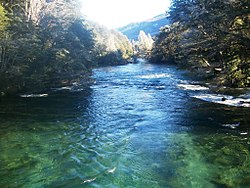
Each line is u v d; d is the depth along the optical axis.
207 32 29.45
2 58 25.39
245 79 27.05
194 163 10.64
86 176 9.67
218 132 14.18
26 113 18.91
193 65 41.28
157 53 84.56
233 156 11.16
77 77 38.66
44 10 39.00
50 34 34.59
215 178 9.41
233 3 20.67
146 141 13.19
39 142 13.16
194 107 19.88
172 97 24.22
